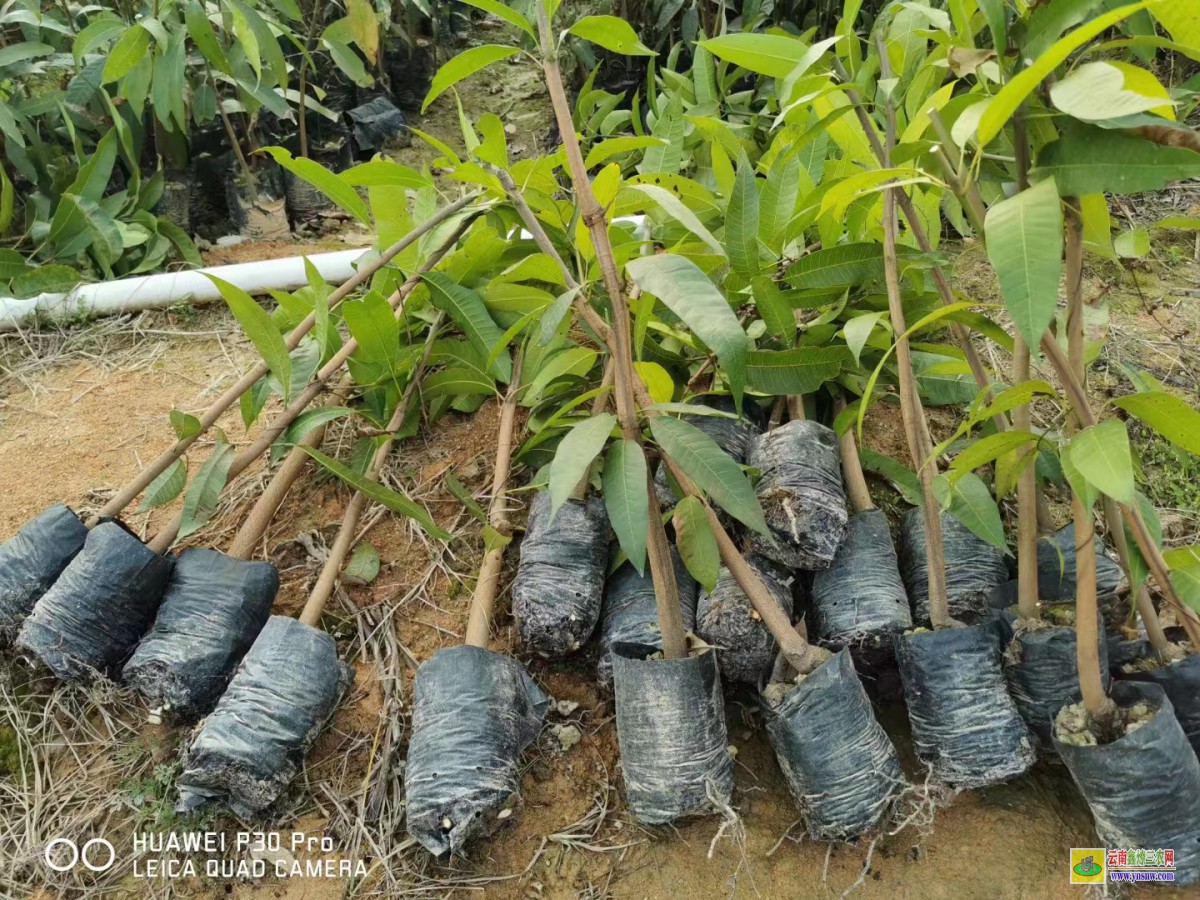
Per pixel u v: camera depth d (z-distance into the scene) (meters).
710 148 2.51
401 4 3.59
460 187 3.10
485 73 3.98
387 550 1.82
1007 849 1.37
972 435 1.84
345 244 2.96
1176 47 0.96
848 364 1.79
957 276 2.38
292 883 1.39
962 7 1.23
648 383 1.46
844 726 1.32
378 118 3.41
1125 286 2.37
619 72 3.50
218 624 1.52
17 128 2.52
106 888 1.40
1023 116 1.05
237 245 2.92
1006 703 1.37
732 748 1.52
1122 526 1.35
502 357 1.93
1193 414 1.10
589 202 1.23
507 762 1.37
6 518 1.85
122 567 1.53
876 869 1.37
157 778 1.49
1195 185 2.72
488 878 1.38
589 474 1.63
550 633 1.52
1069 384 1.14
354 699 1.60
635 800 1.37
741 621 1.45
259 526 1.69
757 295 1.68
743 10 3.11
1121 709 1.28
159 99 2.49
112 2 3.06
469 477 1.92
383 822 1.43
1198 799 1.25
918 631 1.41
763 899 1.35
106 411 2.14
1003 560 1.60
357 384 1.85
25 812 1.48
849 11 1.46
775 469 1.56
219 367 2.27
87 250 2.56
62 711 1.59
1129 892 1.31
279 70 2.61
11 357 2.31
